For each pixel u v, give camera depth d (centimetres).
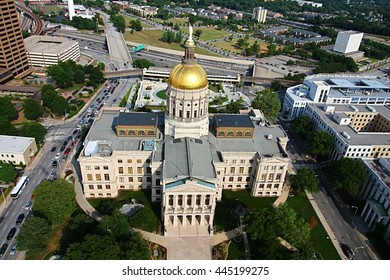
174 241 12031
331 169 14912
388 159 14550
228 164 14212
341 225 13312
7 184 14400
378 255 12044
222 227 12794
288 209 11738
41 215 11894
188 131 14175
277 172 14038
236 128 14788
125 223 11369
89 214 13025
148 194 14388
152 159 13212
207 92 13900
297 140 19675
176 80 13275
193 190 11681
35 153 16550
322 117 18875
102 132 14962
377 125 19912
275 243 11175
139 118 14838
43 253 11269
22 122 19600
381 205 13038
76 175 15225
